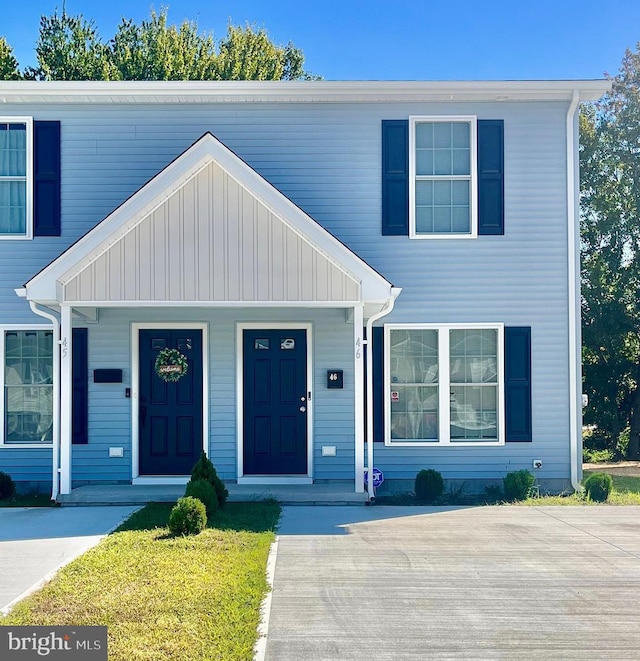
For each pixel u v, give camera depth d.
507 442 11.29
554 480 11.28
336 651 5.00
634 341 19.19
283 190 11.35
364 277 9.66
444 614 5.71
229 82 11.14
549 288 11.34
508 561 7.14
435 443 11.26
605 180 19.22
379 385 11.27
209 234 9.58
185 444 11.33
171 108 11.41
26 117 11.27
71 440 10.82
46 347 11.33
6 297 11.23
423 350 11.40
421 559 7.19
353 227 11.32
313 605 5.88
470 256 11.33
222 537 7.79
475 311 11.32
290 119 11.38
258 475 11.28
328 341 11.33
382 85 11.12
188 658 4.76
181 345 11.38
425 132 11.41
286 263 9.60
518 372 11.31
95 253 9.52
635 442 19.09
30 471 11.19
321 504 10.04
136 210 9.52
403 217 11.30
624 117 18.86
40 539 7.92
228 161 9.62
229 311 11.33
